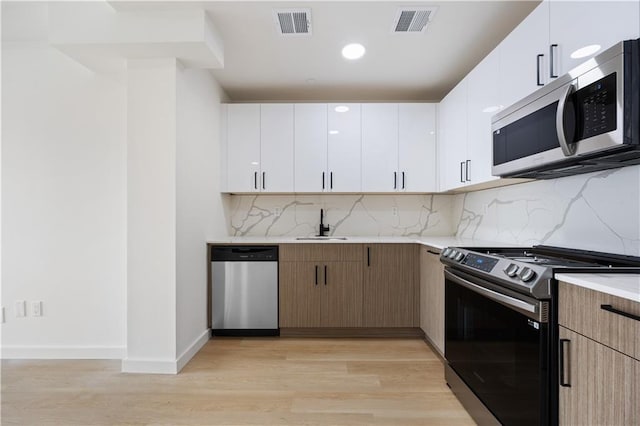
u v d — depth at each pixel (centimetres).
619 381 96
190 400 201
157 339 237
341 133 340
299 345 289
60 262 268
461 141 279
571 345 116
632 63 115
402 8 215
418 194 372
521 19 228
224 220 350
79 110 268
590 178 179
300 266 309
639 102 115
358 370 240
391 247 309
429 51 271
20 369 245
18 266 269
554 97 150
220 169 336
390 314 307
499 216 276
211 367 245
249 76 317
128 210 236
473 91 256
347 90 351
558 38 163
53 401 200
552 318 123
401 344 291
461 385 195
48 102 268
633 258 146
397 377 229
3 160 268
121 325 267
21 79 268
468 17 224
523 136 173
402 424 177
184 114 251
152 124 236
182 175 248
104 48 224
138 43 218
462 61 288
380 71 307
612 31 135
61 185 268
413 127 341
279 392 210
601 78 123
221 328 308
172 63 237
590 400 107
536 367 127
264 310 309
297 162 340
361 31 242
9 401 200
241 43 258
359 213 372
